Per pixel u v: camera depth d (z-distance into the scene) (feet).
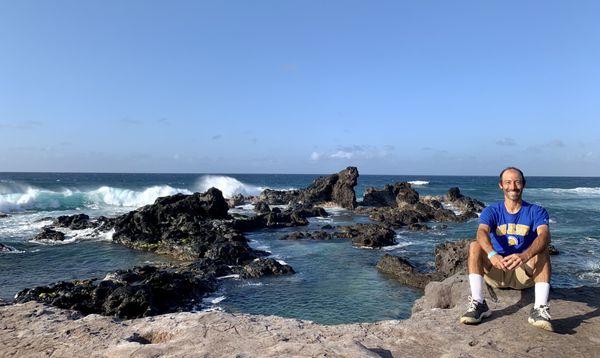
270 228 117.08
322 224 126.21
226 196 212.84
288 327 17.21
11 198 151.12
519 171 18.45
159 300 51.37
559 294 20.68
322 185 181.06
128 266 72.13
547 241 16.93
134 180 410.52
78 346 15.81
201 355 14.12
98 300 48.29
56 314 19.57
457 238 98.94
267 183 407.23
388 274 65.92
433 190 295.89
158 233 93.35
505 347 15.29
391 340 16.15
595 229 108.78
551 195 243.19
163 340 16.76
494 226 18.99
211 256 74.13
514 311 18.12
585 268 68.33
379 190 179.83
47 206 158.10
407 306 51.96
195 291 55.36
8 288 59.21
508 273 19.48
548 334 16.17
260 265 66.69
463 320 17.26
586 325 16.83
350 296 55.62
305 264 72.95
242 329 16.74
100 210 151.43
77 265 72.74
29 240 93.40
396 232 108.27
